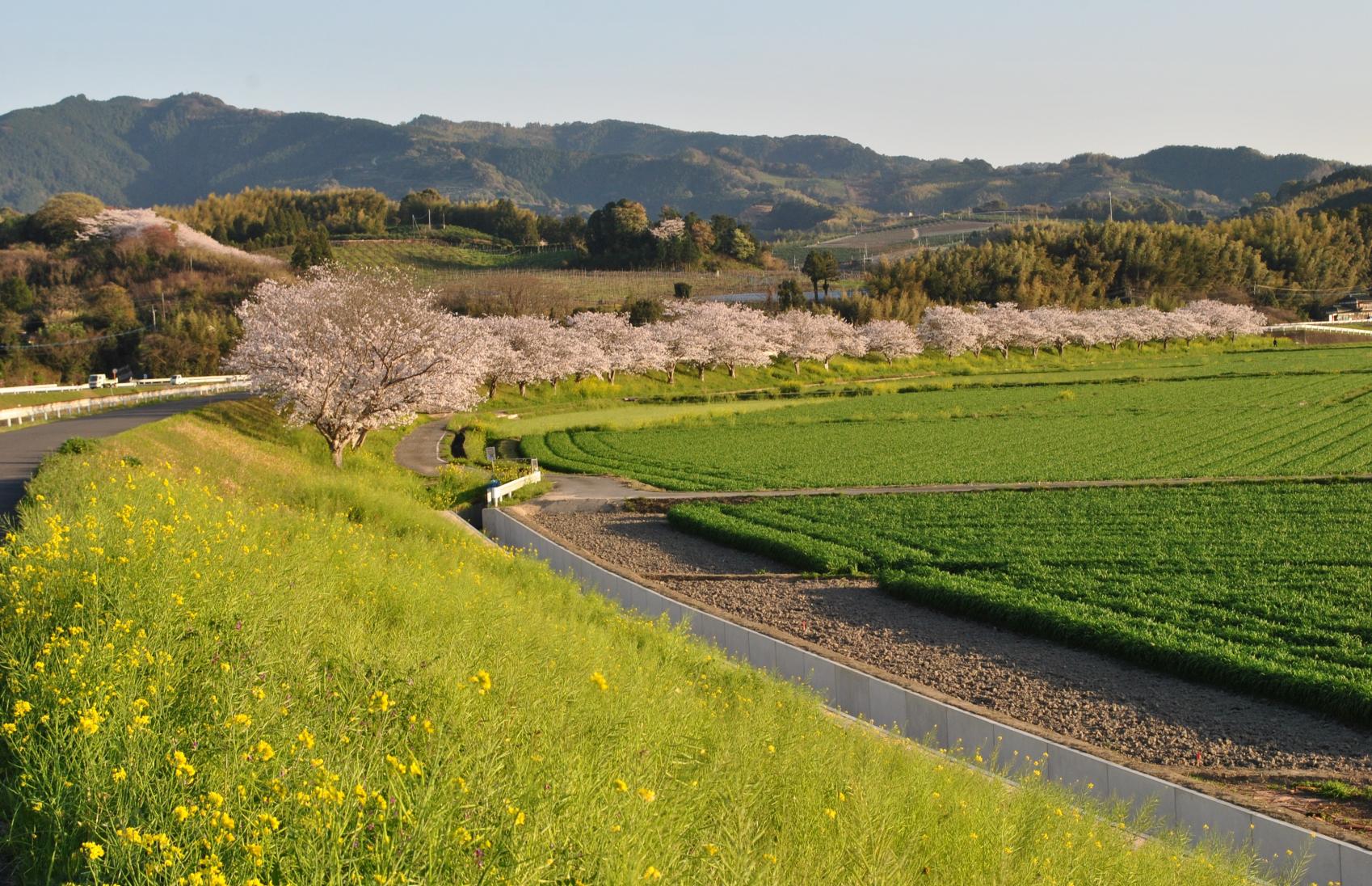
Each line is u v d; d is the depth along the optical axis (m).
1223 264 182.88
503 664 11.49
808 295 170.75
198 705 8.62
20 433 41.56
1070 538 34.06
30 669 9.02
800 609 28.12
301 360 44.56
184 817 6.44
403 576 17.42
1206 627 23.98
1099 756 16.64
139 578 11.19
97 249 137.25
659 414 81.38
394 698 9.42
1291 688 20.19
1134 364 124.25
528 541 37.81
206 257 138.88
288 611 11.55
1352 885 13.02
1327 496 39.72
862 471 51.03
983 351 136.62
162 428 38.25
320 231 176.38
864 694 20.58
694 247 190.88
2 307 112.44
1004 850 9.28
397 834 6.63
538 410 87.94
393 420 49.25
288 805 6.86
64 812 6.86
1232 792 15.31
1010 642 24.84
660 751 9.73
